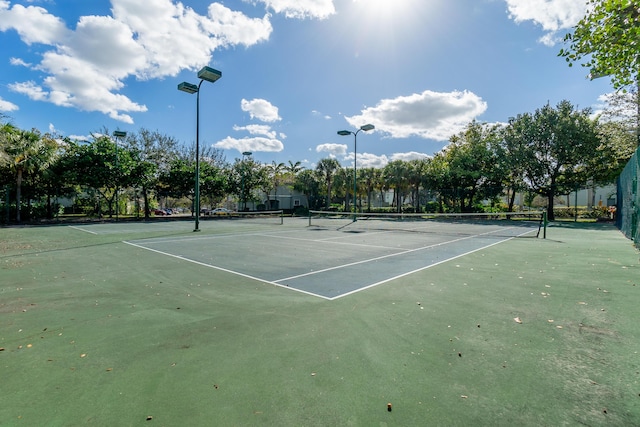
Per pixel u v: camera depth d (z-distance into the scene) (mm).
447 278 6887
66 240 14477
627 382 2898
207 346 3711
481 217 34031
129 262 8930
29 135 28906
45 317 4668
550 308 4902
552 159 29625
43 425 2379
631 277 6852
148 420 2436
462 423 2365
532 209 35469
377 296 5625
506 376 3016
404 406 2578
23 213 32844
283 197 53688
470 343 3725
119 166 31844
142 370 3186
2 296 5727
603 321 4371
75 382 2969
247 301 5398
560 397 2680
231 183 42219
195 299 5523
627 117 22219
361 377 3021
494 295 5602
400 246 12180
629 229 13727
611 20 6734
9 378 3039
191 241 13953
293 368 3197
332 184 44656
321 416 2467
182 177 36781
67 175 30609
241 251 10938
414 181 38531
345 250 11141
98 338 3947
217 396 2742
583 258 9172
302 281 6738
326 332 4090
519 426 2330
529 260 8945
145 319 4582
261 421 2416
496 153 32688
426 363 3275
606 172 27500
